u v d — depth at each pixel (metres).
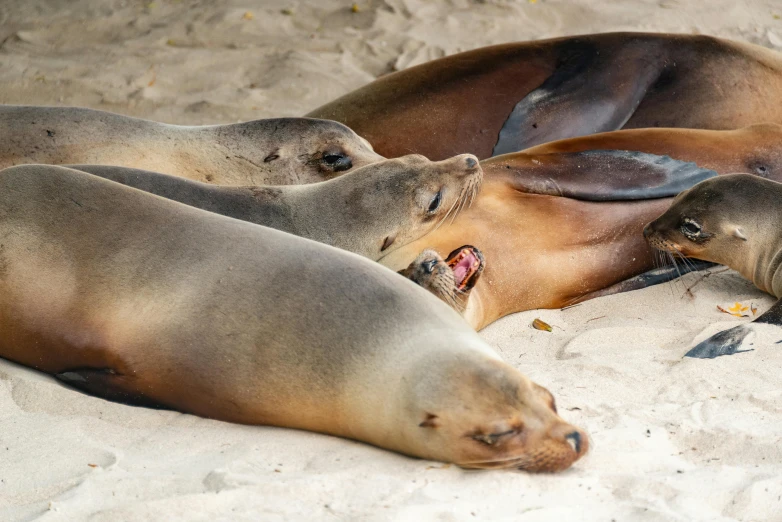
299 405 16.38
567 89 29.42
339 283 16.86
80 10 45.34
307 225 21.75
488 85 30.12
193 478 14.88
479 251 20.64
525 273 23.47
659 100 30.08
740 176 24.34
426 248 22.70
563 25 44.84
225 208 21.44
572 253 24.05
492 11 45.62
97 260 17.95
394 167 22.50
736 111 30.23
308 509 14.01
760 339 20.00
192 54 41.06
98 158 25.31
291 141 26.52
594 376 18.75
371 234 21.92
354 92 31.17
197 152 26.22
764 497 14.40
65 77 38.75
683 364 19.08
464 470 15.25
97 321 17.56
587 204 24.53
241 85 38.62
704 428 16.38
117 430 16.80
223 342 16.77
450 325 16.33
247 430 16.80
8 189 19.02
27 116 25.33
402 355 15.76
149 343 17.16
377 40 42.66
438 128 29.89
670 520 13.58
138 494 14.45
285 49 41.66
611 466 15.38
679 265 25.30
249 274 17.23
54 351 17.97
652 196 24.69
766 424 16.59
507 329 22.62
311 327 16.42
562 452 14.88
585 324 22.66
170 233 18.11
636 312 23.14
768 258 23.55
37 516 13.82
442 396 15.04
